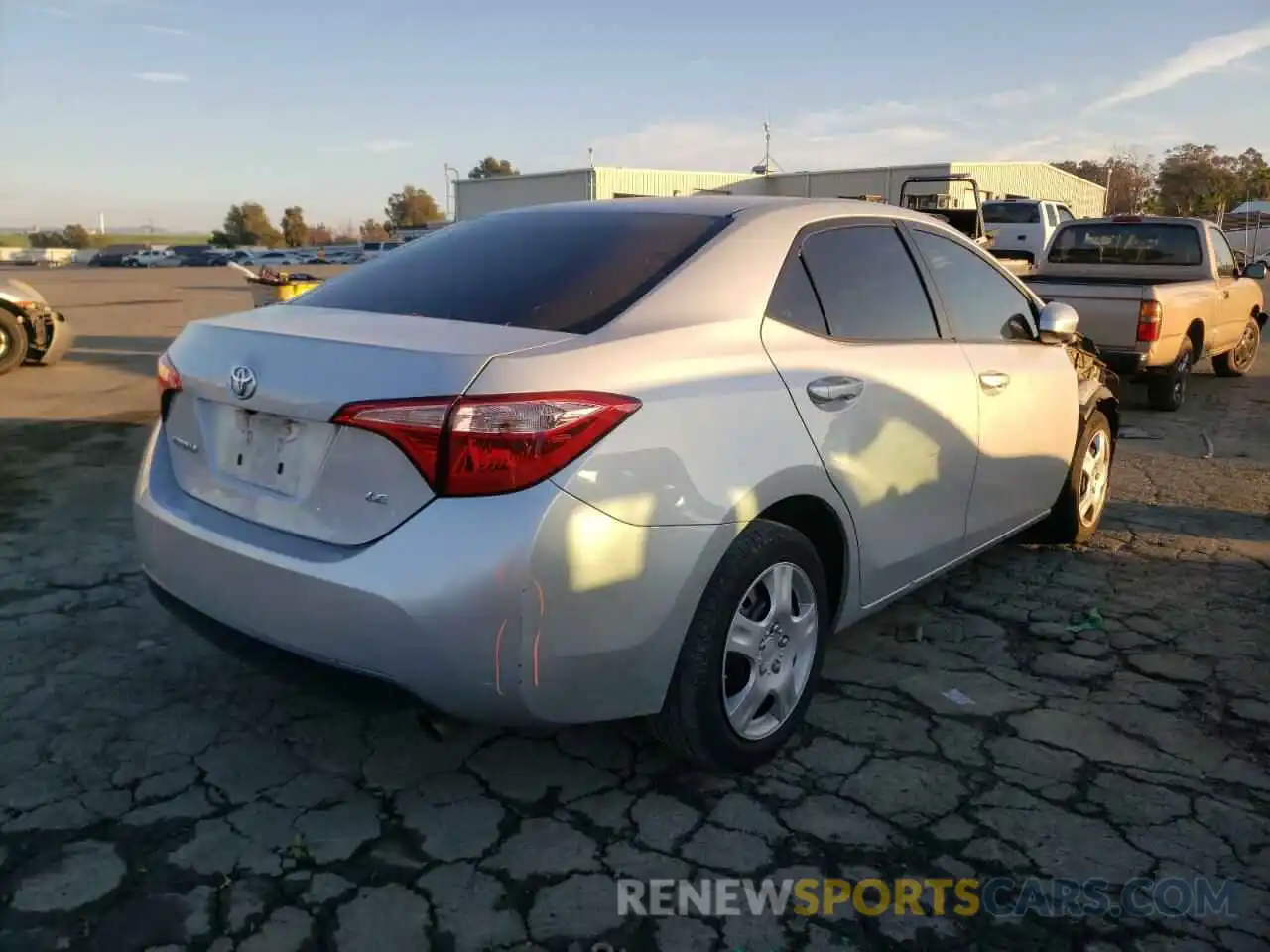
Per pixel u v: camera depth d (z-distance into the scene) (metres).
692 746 2.83
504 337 2.57
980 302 4.07
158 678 3.55
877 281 3.51
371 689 2.49
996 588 4.52
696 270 2.96
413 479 2.38
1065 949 2.35
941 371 3.57
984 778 3.01
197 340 2.97
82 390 9.95
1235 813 2.85
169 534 2.84
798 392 2.95
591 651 2.48
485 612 2.33
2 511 5.48
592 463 2.42
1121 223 10.48
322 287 3.37
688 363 2.71
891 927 2.41
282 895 2.48
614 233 3.23
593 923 2.41
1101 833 2.76
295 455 2.61
